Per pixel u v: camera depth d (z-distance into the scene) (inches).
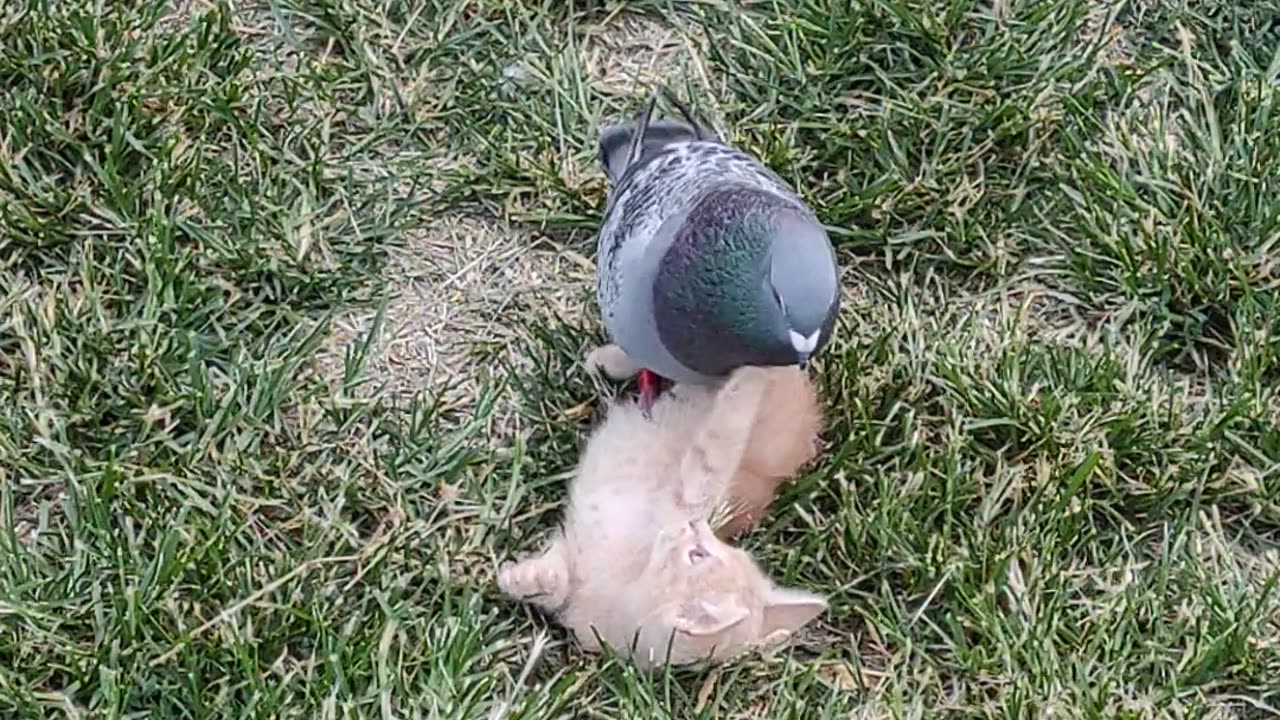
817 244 65.7
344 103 79.4
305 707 65.7
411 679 66.5
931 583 68.8
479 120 79.4
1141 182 77.6
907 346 73.8
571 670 67.2
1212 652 67.4
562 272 76.3
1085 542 70.2
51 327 72.1
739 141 78.5
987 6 81.7
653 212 68.1
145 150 76.6
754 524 70.0
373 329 73.9
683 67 81.3
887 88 79.7
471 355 74.1
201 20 79.3
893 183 77.1
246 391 71.8
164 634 66.3
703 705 66.9
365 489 70.3
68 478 69.2
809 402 69.2
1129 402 72.6
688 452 66.3
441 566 68.7
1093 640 67.8
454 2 81.3
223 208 75.9
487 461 71.1
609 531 66.9
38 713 65.1
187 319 73.4
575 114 79.4
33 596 67.1
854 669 67.9
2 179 75.4
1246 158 77.4
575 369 73.5
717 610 64.9
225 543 68.3
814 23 80.9
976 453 71.6
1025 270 76.6
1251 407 72.3
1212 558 70.5
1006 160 78.5
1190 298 75.2
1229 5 82.2
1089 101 79.3
